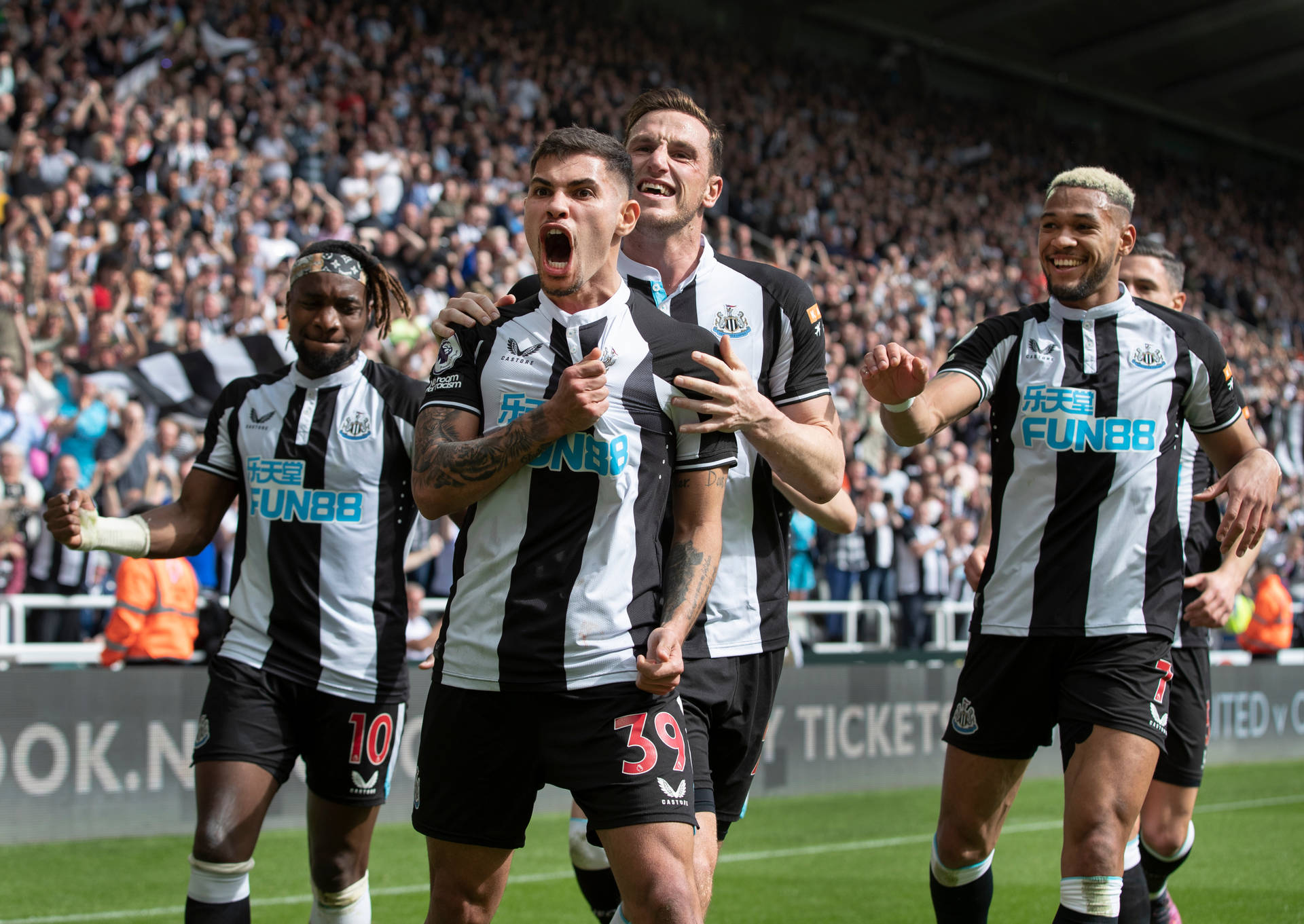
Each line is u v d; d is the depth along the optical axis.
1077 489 4.16
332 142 16.75
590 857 4.56
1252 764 12.32
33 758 7.44
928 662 12.33
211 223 14.30
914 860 7.44
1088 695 3.99
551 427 2.89
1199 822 8.89
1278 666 12.88
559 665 2.98
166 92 16.08
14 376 10.98
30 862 6.93
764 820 8.90
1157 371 4.22
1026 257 27.56
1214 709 12.23
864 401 15.98
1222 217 33.59
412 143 18.02
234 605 4.24
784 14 29.20
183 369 10.85
